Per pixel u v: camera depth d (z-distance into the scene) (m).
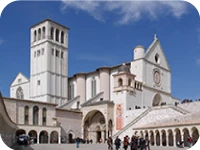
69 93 114.12
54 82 109.31
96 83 106.81
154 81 99.19
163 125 66.75
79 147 58.06
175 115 72.44
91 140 90.50
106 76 102.69
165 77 105.25
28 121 78.88
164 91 103.31
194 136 61.34
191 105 76.50
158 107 76.62
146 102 94.00
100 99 99.62
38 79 109.88
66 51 116.12
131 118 83.81
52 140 81.62
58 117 86.50
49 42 109.75
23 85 117.75
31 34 115.50
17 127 73.25
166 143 65.56
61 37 115.75
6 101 75.12
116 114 87.88
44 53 109.25
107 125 86.62
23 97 116.81
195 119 63.00
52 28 112.50
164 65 105.44
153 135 72.12
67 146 61.12
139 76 94.62
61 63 113.25
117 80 89.44
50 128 80.38
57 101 109.06
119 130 86.00
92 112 92.50
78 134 91.56
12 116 75.75
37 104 81.44
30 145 61.78
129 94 87.94
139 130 72.56
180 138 67.44
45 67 107.94
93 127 93.94
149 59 98.25
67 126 88.44
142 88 93.19
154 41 102.44
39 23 112.62
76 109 95.25
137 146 45.09
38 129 77.81
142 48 97.19
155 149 51.00
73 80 113.94
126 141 44.91
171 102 105.94
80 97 108.06
